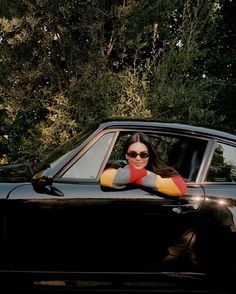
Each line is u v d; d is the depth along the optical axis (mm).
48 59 8438
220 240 3201
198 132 3381
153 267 3230
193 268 3232
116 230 3207
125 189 3238
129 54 8836
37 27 8305
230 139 3361
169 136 3395
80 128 8141
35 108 8578
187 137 3385
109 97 8156
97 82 8125
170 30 9641
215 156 3330
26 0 8047
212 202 3219
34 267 3252
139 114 7805
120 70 8883
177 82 8359
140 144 3277
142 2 8359
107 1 8570
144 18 8602
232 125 10047
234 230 3199
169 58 8320
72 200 3209
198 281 3232
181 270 3236
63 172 3293
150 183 3178
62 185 3256
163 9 8750
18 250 3248
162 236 3205
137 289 3242
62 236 3223
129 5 8188
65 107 8180
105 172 3238
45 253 3242
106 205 3199
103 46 8523
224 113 9961
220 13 10250
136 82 8016
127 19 8312
